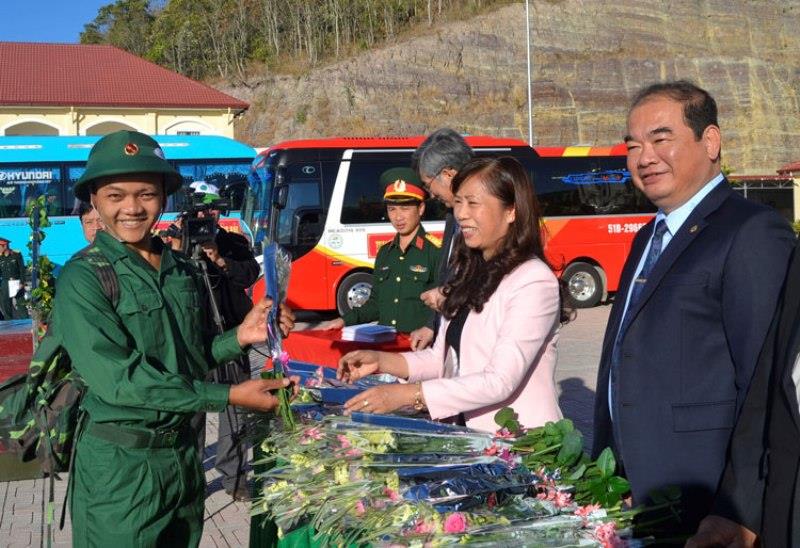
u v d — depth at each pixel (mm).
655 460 2598
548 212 17438
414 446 2660
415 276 5051
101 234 2973
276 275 3176
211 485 6566
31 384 2998
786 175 38844
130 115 36188
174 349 2947
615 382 2770
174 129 36656
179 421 2949
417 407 2914
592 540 2240
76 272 2850
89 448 2889
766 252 2510
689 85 2742
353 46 69062
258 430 3340
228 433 5883
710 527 2188
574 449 2510
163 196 3057
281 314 3217
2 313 15844
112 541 2848
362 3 70625
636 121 2744
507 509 2311
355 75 63688
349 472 2541
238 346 3242
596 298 17672
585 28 69812
